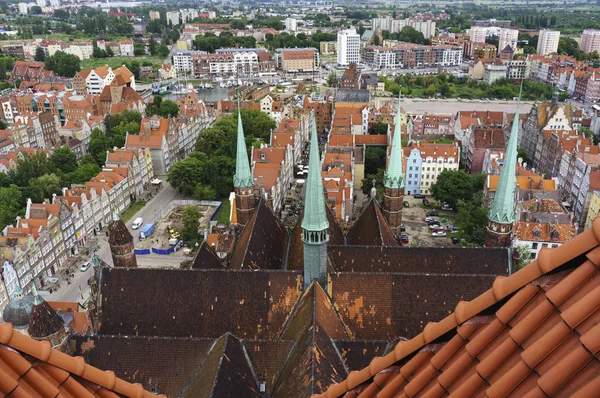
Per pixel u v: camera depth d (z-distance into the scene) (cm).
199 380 5519
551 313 1587
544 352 1499
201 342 5956
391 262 7712
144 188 19162
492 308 1819
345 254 7800
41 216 13362
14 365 1805
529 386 1510
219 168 18850
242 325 6706
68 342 6072
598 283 1523
